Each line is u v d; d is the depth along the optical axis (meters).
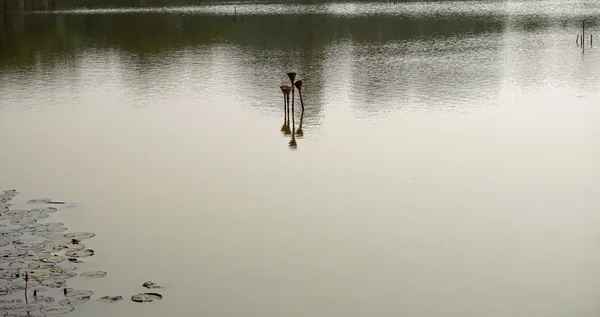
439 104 22.98
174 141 18.98
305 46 40.38
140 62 34.34
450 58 34.06
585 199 13.93
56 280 10.62
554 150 17.23
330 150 17.78
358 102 23.53
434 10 67.06
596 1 74.06
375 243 12.10
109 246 12.07
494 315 9.65
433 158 16.84
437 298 10.16
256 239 12.38
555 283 10.51
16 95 26.34
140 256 11.68
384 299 10.17
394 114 21.61
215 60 34.69
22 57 37.28
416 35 45.72
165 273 11.05
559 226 12.64
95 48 40.78
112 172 16.36
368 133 19.36
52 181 15.74
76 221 13.23
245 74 29.94
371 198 14.26
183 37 46.38
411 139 18.61
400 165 16.34
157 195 14.74
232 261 11.52
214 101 24.28
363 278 10.84
